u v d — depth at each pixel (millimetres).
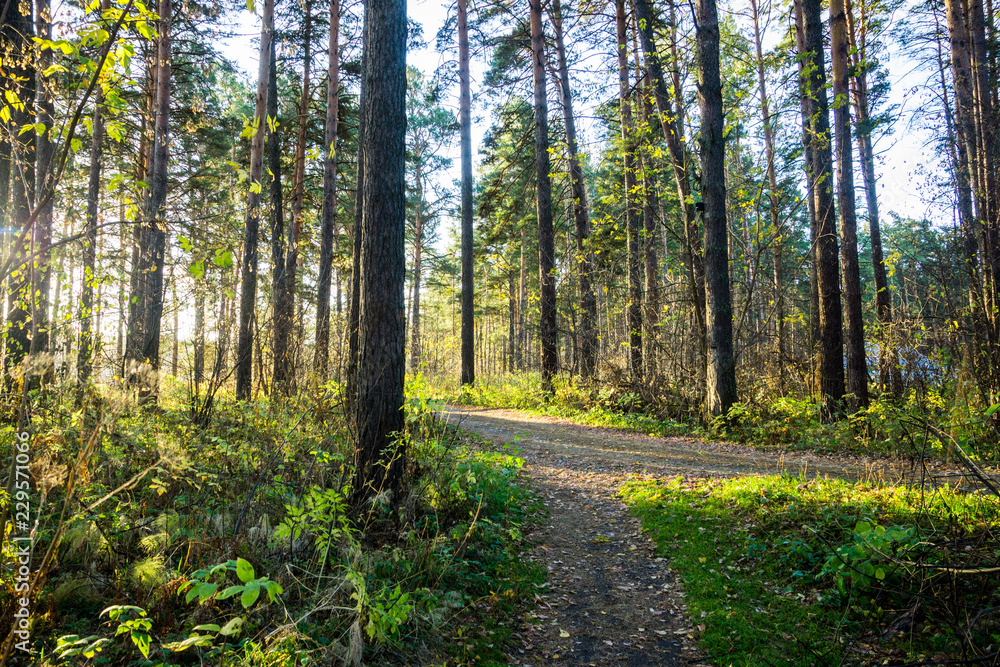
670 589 4809
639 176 13062
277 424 6465
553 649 4012
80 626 3205
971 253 10008
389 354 5789
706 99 11562
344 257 22609
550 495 7500
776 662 3623
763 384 13578
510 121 19531
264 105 11219
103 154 15047
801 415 11406
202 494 4691
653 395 13906
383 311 5777
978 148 10531
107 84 3076
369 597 3553
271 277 9102
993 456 6836
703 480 7496
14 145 3000
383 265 5797
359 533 5031
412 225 29969
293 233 17906
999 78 13023
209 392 6523
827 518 5004
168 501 4672
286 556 4195
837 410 11102
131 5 2803
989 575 3684
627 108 15250
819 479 6625
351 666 3203
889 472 7297
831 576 4340
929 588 3777
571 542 5918
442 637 3920
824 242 11477
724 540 5434
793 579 4555
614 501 7156
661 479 7746
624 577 5105
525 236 28469
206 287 6363
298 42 16016
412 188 29500
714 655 3834
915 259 12102
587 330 16453
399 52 5934
